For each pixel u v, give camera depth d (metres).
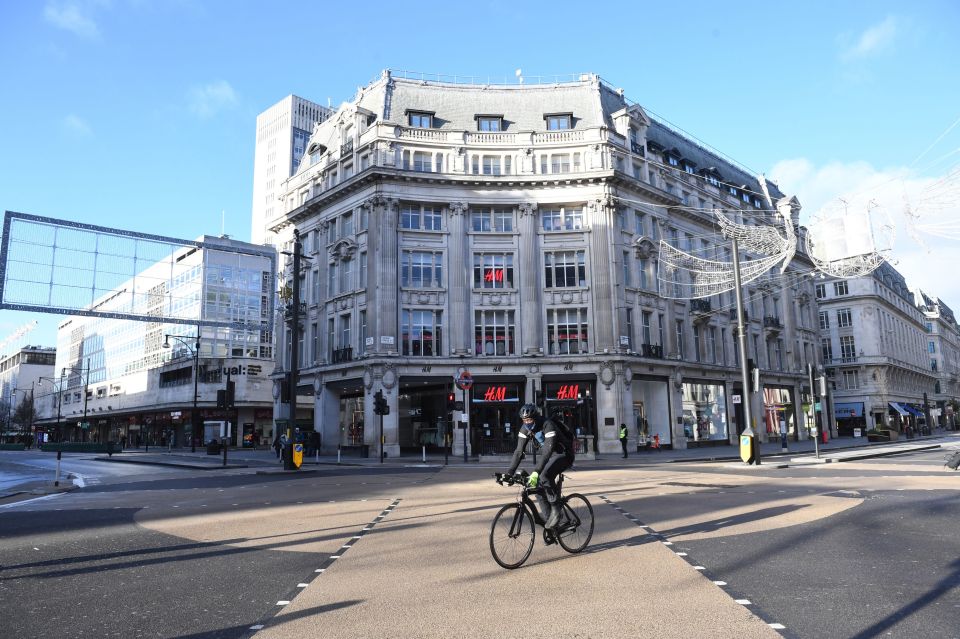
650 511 10.49
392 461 31.45
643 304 40.16
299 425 62.25
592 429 36.78
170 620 5.12
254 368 62.44
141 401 72.06
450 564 6.86
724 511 10.34
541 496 7.09
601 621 4.84
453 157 38.81
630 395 37.28
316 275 43.59
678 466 23.52
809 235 12.01
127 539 8.98
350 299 39.31
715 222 46.50
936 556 6.96
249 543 8.46
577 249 38.75
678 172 45.22
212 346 62.22
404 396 38.69
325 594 5.78
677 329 43.19
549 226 39.41
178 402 64.31
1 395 140.12
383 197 37.50
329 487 16.86
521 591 5.70
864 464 21.55
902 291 85.88
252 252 29.16
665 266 41.97
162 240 26.83
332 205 41.59
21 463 37.56
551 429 6.92
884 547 7.44
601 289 37.84
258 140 123.25
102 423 87.38
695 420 43.00
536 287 38.22
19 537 9.37
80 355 93.12
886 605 5.19
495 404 36.91
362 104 42.62
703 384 44.28
